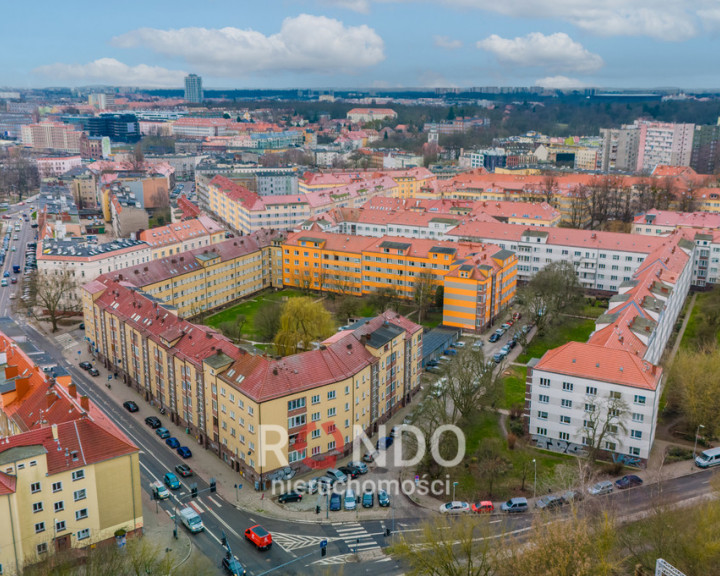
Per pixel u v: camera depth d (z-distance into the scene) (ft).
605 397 514.27
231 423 515.09
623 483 485.56
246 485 504.02
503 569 373.61
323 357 530.68
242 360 518.37
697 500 450.71
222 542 436.76
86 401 463.83
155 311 633.20
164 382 598.34
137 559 365.81
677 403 588.91
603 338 567.18
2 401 500.33
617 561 359.66
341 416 531.50
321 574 406.00
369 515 469.16
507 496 485.15
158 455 540.93
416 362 644.27
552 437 542.98
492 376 627.05
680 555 366.22
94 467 415.85
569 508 460.55
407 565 414.82
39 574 360.48
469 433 570.05
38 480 396.78
